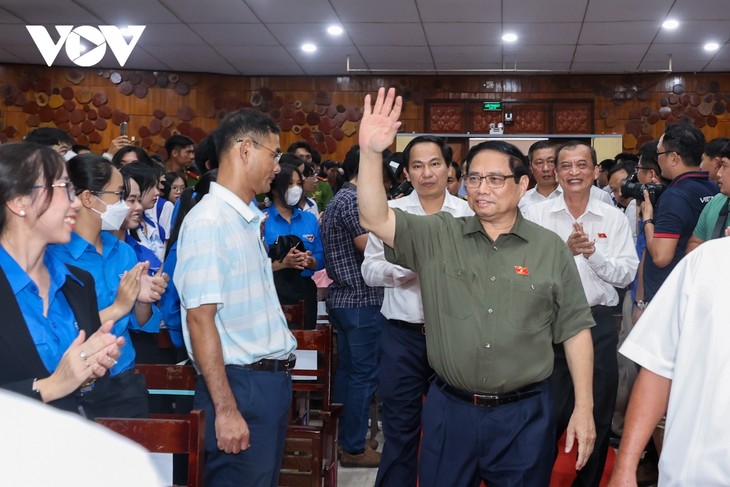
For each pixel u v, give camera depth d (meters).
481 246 2.12
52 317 1.72
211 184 2.19
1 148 1.60
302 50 8.88
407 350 2.86
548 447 2.09
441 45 8.58
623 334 3.69
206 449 2.13
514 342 2.04
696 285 1.35
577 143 3.02
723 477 1.27
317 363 2.82
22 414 0.39
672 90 9.92
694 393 1.32
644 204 3.51
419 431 2.91
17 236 1.62
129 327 2.62
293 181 3.97
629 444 1.47
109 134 9.92
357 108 10.27
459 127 10.20
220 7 7.21
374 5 7.09
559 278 2.08
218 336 2.04
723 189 2.91
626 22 7.56
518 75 10.12
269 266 2.26
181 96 10.11
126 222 2.83
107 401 2.09
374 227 2.08
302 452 2.70
